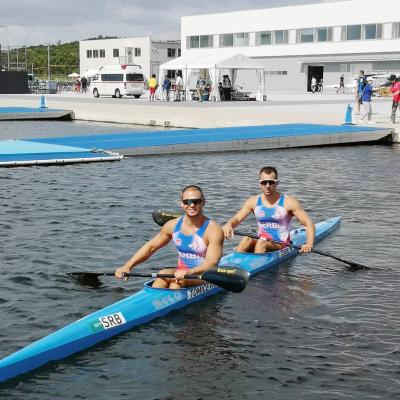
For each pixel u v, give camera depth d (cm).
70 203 1438
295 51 7712
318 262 1048
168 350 719
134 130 3312
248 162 2158
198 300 863
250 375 660
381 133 2747
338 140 2666
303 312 828
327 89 7500
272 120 3184
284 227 1036
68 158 2080
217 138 2509
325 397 614
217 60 5109
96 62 10481
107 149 2220
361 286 930
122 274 844
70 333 716
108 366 681
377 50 7019
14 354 671
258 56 8094
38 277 934
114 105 4509
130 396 621
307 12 7538
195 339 746
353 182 1777
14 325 766
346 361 687
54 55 14250
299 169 2011
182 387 638
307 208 1449
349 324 786
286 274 985
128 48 9856
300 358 696
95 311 820
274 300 873
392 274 987
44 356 681
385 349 714
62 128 3466
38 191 1569
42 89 7556
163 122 3456
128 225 1241
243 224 1285
